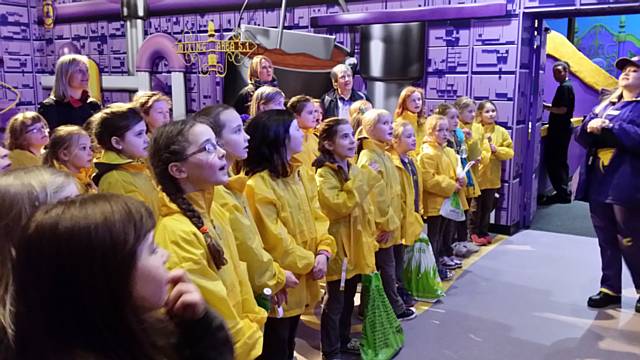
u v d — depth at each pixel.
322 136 2.54
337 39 5.64
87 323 0.69
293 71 5.21
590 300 3.47
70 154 2.22
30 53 7.70
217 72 5.77
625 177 3.25
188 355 0.88
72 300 0.69
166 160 1.50
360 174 2.62
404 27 5.21
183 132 1.50
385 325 2.77
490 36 4.96
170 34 6.58
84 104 3.36
